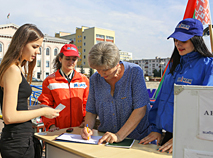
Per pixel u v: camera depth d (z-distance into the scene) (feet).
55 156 5.25
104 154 4.11
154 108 5.25
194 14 6.54
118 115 5.48
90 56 4.56
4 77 4.42
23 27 4.75
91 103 5.96
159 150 4.30
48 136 5.43
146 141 4.77
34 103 13.96
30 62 5.38
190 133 3.18
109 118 5.56
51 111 5.06
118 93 5.29
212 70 4.16
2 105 4.64
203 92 3.09
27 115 4.55
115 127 5.52
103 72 4.71
